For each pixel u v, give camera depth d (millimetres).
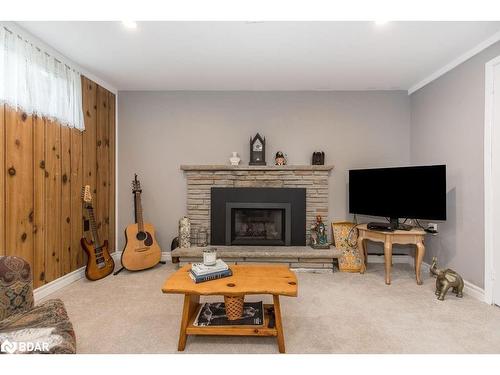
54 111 2633
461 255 2760
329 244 3461
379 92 3730
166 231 3793
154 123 3777
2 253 2137
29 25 2178
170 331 1961
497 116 2336
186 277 1876
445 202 2764
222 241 3668
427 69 3053
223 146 3779
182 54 2684
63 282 2770
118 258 3779
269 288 1697
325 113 3746
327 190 3656
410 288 2781
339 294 2617
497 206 2346
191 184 3707
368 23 2133
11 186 2203
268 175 3664
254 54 2680
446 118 2977
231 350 1739
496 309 2299
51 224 2631
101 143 3432
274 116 3764
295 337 1878
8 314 1412
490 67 2387
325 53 2656
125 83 3518
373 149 3732
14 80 2178
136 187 3545
